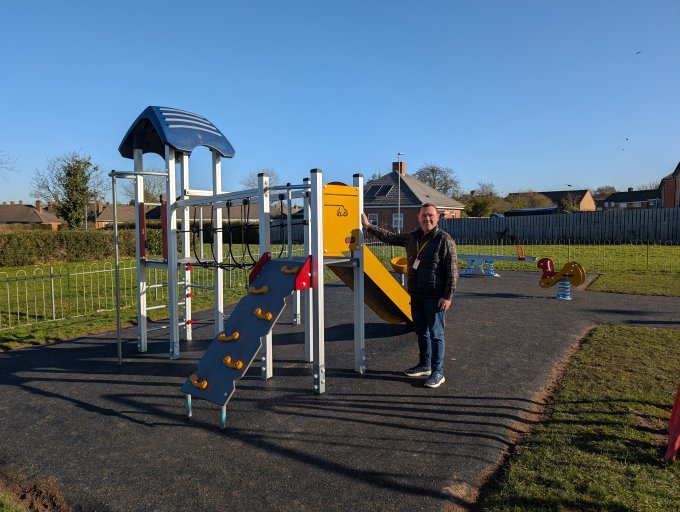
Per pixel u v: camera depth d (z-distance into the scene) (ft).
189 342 23.11
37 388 16.92
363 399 15.19
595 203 219.61
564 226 99.40
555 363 18.37
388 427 13.12
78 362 20.01
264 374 17.29
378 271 20.04
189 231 20.08
